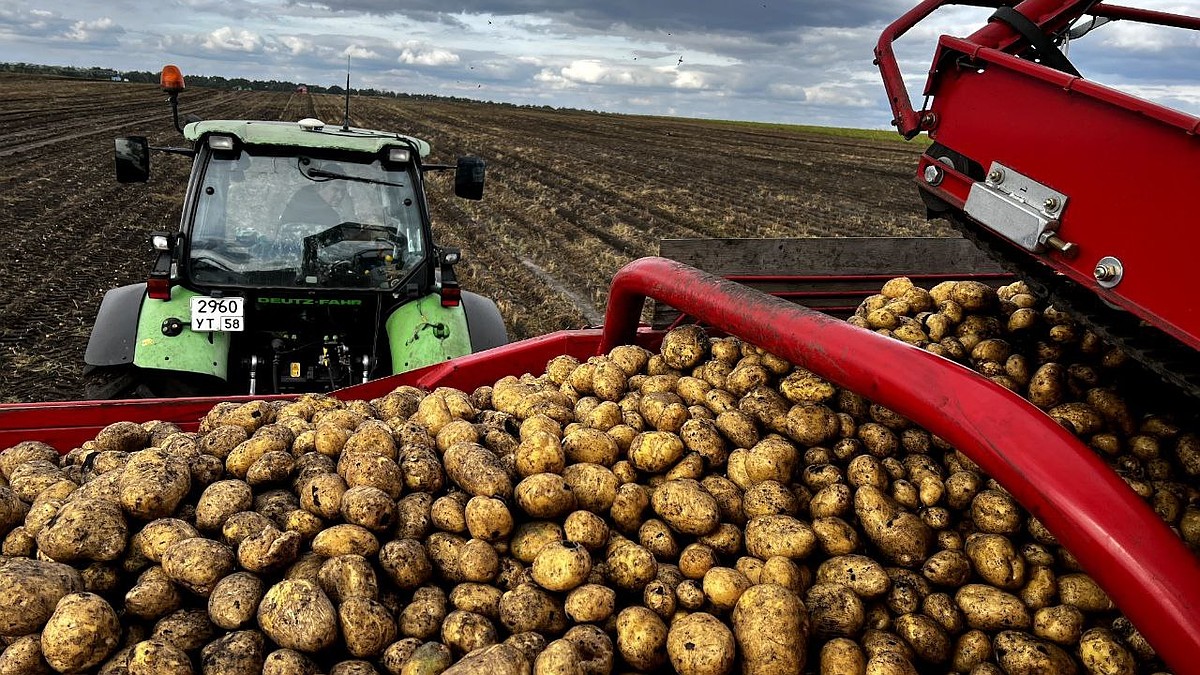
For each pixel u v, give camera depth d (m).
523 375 3.74
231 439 2.64
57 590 1.96
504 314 9.39
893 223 17.77
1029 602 2.16
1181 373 2.01
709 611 2.14
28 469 2.55
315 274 4.82
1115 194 2.02
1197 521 2.31
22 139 24.22
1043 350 2.87
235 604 1.97
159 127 30.39
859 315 3.29
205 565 2.03
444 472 2.46
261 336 4.80
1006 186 2.37
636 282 3.35
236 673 1.89
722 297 2.84
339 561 2.04
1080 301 2.35
